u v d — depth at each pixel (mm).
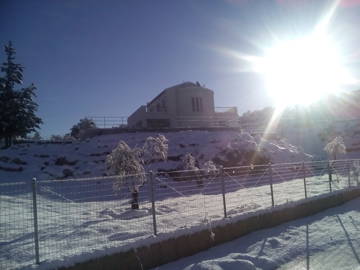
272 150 26875
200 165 21375
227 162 23016
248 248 8156
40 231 7688
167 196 13195
